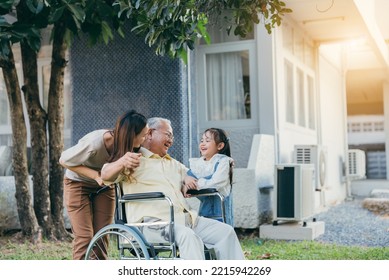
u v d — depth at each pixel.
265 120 7.26
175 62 7.09
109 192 4.11
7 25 5.17
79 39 6.76
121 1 5.07
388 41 10.69
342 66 11.81
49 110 6.25
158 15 4.46
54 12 5.21
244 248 5.68
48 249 5.73
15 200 6.68
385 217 8.17
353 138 14.30
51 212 6.27
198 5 4.68
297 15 7.84
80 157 3.73
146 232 3.49
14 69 6.05
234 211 6.36
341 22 8.20
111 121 7.32
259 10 4.88
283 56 7.71
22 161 6.10
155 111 7.16
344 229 7.03
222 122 7.55
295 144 8.15
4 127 8.29
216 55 7.67
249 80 7.45
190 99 7.26
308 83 9.29
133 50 7.25
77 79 7.45
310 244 5.84
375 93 13.98
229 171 4.39
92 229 4.04
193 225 3.69
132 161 3.46
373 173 14.11
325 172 8.14
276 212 6.36
